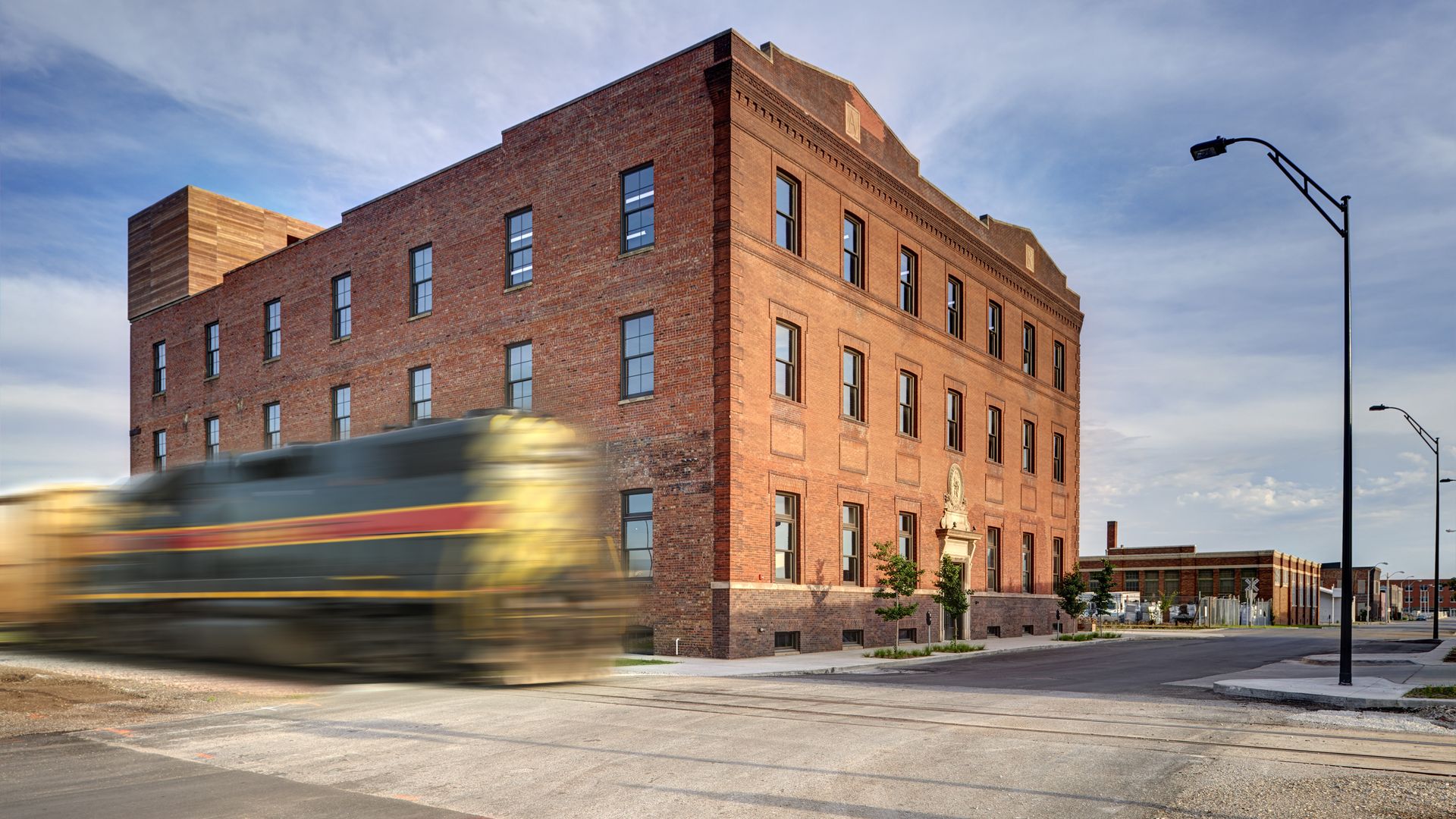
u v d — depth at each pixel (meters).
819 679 17.98
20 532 19.25
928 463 31.52
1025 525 38.28
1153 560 76.50
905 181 31.33
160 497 17.67
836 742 10.15
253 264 36.75
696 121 24.05
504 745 9.86
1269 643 34.75
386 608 13.79
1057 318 42.50
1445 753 9.66
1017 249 39.12
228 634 15.65
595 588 14.26
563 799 7.71
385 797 7.76
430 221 30.11
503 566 13.27
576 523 14.26
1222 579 73.94
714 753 9.52
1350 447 16.53
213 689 13.64
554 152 26.95
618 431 24.70
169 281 41.31
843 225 28.12
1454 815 7.22
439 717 11.57
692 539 23.16
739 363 23.20
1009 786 8.16
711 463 23.00
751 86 24.09
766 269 24.41
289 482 15.70
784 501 25.12
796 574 25.05
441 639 13.15
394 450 14.41
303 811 7.32
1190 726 11.50
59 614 18.66
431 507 13.68
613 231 25.39
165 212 41.97
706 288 23.47
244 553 15.98
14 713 11.68
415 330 30.12
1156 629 53.28
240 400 36.84
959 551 32.97
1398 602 154.12
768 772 8.68
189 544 16.88
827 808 7.45
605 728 10.95
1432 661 23.34
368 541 14.26
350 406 32.28
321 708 12.15
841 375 27.39
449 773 8.62
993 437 36.78
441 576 13.27
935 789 8.02
